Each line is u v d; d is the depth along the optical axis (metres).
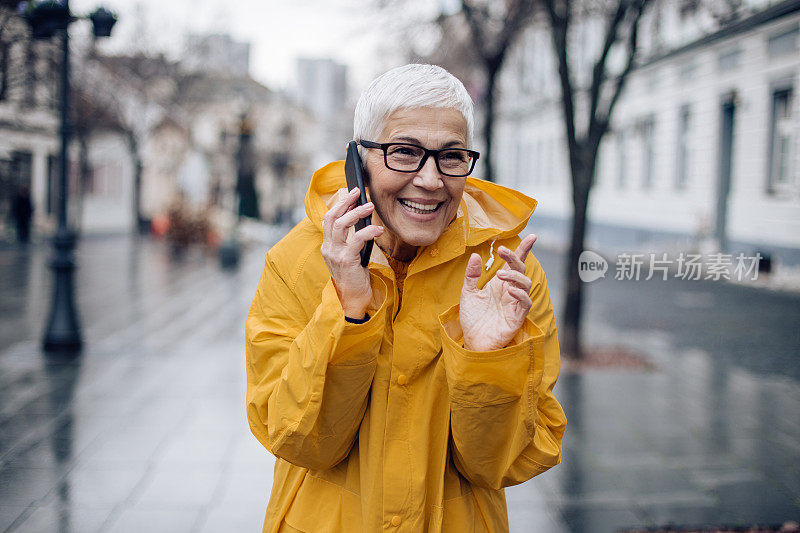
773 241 13.95
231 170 36.47
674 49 17.22
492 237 1.58
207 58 26.83
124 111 23.92
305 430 1.45
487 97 10.80
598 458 4.79
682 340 9.10
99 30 7.45
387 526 1.50
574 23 8.44
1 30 6.80
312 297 1.58
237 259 18.98
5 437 5.09
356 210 1.39
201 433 5.21
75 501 4.02
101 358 7.70
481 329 1.43
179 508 3.94
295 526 1.62
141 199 36.16
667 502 4.06
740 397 6.41
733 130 15.77
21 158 23.42
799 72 13.15
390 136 1.49
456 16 10.30
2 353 7.86
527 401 1.40
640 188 20.36
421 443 1.52
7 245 22.14
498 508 1.66
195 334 9.28
